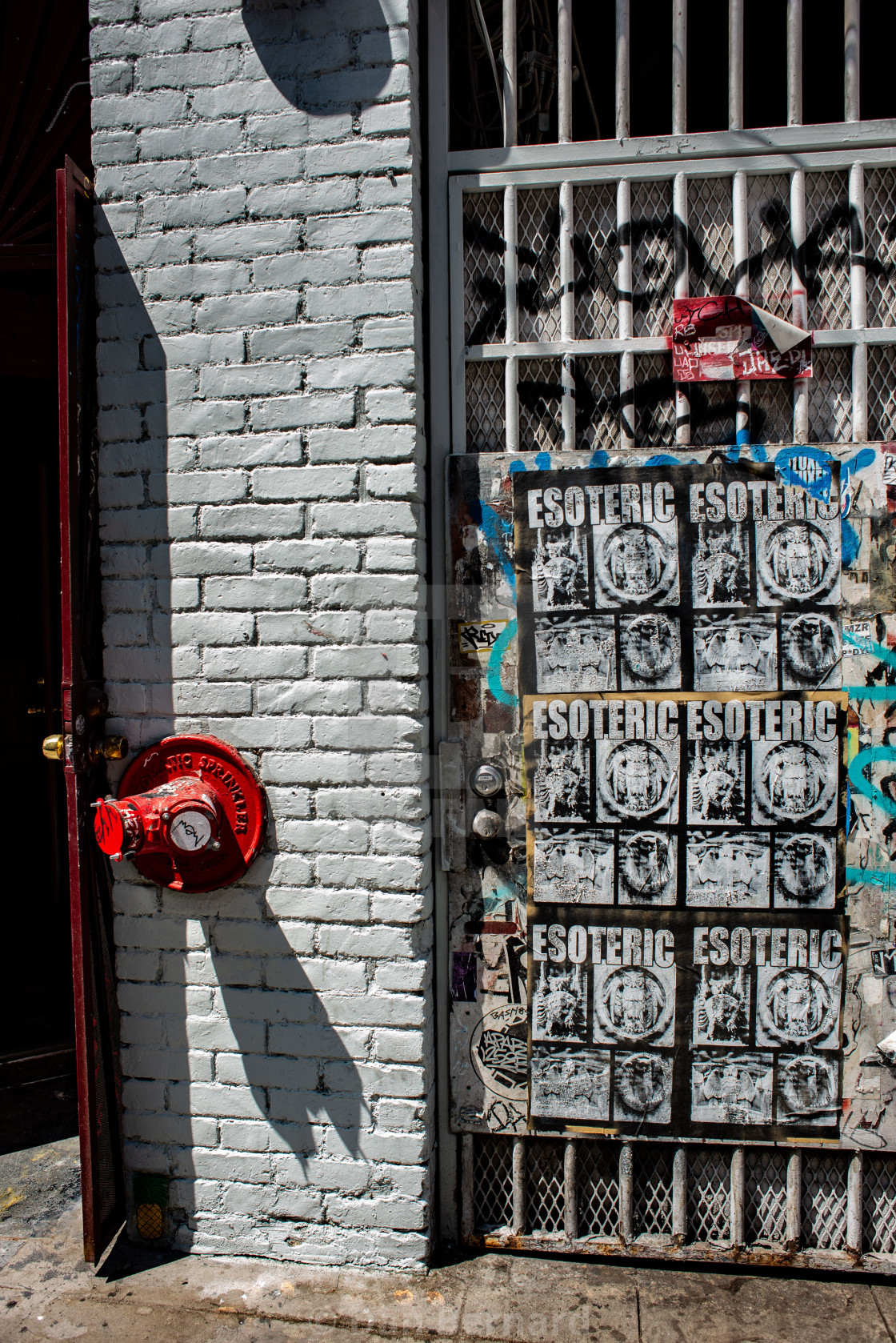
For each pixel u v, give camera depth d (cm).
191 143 228
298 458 226
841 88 256
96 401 237
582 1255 237
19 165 264
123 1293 222
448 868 236
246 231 226
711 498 228
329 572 226
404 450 221
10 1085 317
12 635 447
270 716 230
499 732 237
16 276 296
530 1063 238
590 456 230
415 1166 227
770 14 259
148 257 231
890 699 226
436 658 238
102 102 231
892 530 224
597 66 265
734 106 231
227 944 233
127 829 203
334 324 223
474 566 236
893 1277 229
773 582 227
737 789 229
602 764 233
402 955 225
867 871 228
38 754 444
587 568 232
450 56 244
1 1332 208
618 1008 235
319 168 222
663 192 237
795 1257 231
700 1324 211
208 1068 236
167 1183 239
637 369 238
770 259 236
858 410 231
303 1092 231
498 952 238
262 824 229
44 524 399
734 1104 233
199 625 233
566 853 235
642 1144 239
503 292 241
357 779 226
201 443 231
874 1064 229
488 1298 220
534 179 236
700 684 230
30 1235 243
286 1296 221
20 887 439
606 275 240
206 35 225
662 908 232
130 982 239
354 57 219
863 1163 233
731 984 231
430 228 237
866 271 233
